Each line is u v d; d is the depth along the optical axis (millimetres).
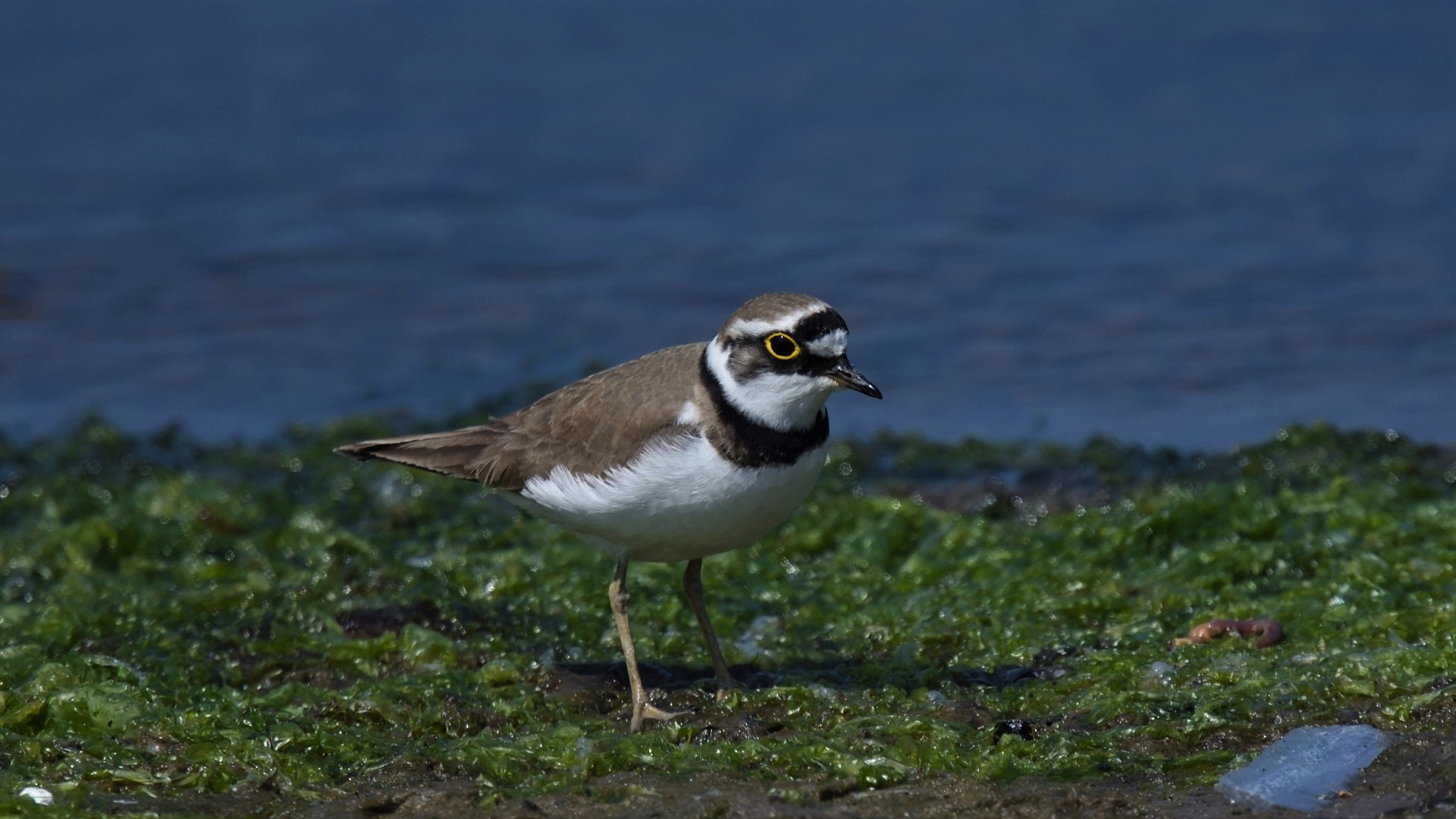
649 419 8102
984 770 7027
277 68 27656
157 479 13523
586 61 28000
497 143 24672
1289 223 21000
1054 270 19906
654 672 9172
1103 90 26078
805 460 8188
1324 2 29844
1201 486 13086
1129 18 29453
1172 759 7098
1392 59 26594
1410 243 20156
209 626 9781
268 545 11844
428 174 23547
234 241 21219
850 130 24828
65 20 29688
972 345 17953
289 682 8867
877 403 16625
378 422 15672
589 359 17844
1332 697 7734
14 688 8320
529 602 10281
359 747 7637
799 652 9469
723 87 26781
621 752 7312
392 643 9234
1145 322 18375
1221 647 8695
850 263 20266
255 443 15609
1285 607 9258
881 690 8359
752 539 8453
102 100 26031
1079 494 13227
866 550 11320
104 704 7770
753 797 6699
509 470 8641
